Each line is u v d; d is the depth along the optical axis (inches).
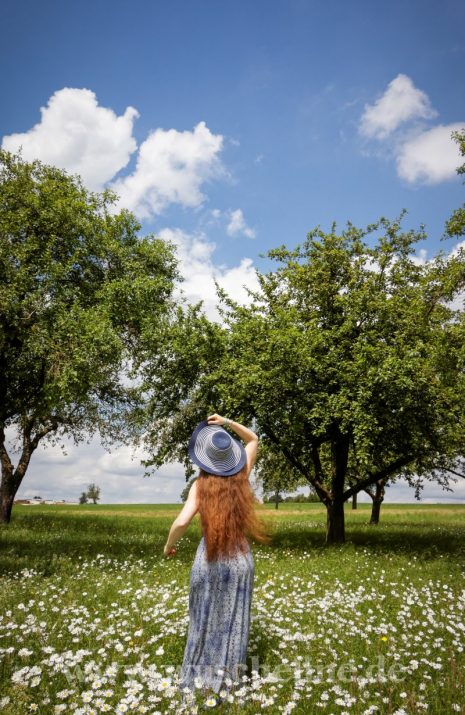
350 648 209.6
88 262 686.5
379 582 368.2
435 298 696.4
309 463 882.8
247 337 697.0
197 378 725.9
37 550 532.4
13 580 341.1
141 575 389.7
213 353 709.9
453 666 181.9
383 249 764.0
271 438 718.5
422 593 325.4
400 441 693.9
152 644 209.8
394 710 153.6
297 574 396.5
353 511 1964.8
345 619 251.3
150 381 744.3
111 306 648.4
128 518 1213.1
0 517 974.4
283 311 724.7
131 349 743.1
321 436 738.2
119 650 193.8
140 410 794.8
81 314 580.1
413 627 245.9
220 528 163.5
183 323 729.6
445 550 622.8
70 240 654.5
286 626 238.1
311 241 818.2
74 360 539.8
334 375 669.9
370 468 753.6
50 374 557.0
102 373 587.2
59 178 768.3
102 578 359.9
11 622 226.4
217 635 161.0
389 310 686.5
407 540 734.5
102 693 155.3
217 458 169.3
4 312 534.9
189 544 628.4
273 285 820.6
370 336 677.3
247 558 167.0
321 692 167.3
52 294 601.0
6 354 569.3
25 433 986.1
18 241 627.2
